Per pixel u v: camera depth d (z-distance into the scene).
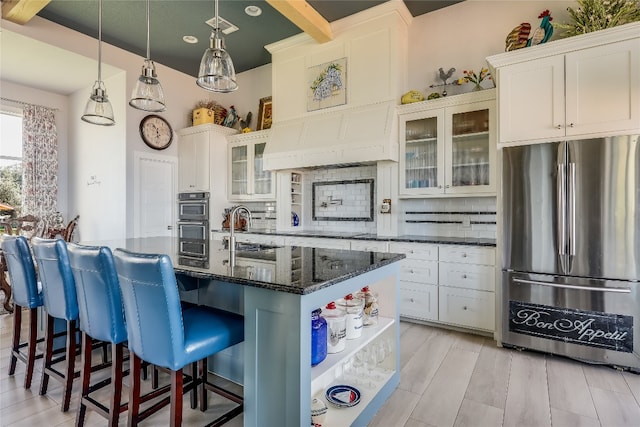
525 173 2.75
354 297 2.12
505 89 2.90
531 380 2.32
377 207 3.95
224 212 5.30
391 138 3.68
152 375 2.21
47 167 5.08
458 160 3.54
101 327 1.73
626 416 1.92
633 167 2.39
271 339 1.45
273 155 4.43
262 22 4.02
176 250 2.45
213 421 1.75
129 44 4.46
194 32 4.21
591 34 2.55
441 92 3.90
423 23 4.04
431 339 3.06
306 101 4.39
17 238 2.26
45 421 1.91
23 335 3.13
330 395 1.90
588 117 2.59
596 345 2.50
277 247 2.69
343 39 4.09
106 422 1.90
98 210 4.97
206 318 1.71
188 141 5.25
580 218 2.55
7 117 4.94
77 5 3.60
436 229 3.95
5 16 3.45
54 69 4.49
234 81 2.33
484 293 3.09
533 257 2.72
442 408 2.00
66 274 1.99
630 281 2.40
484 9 3.71
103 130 4.89
